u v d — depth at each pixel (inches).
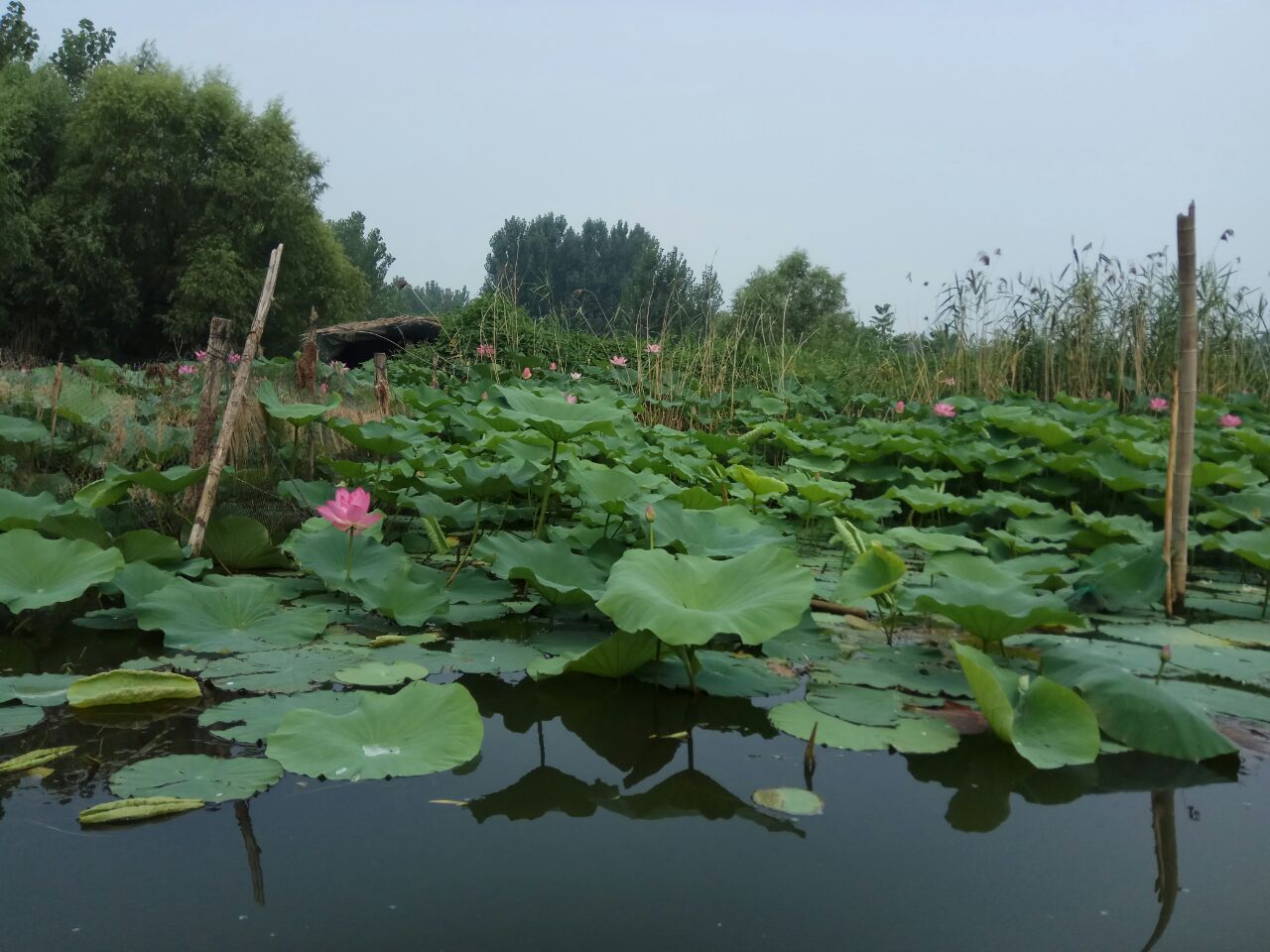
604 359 414.0
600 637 109.1
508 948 48.0
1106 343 344.5
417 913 51.1
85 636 102.9
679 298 417.7
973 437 252.8
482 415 168.6
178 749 73.2
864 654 108.1
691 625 84.0
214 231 909.8
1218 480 185.6
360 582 112.7
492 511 164.7
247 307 921.5
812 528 200.1
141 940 47.8
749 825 64.1
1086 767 77.1
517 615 119.2
